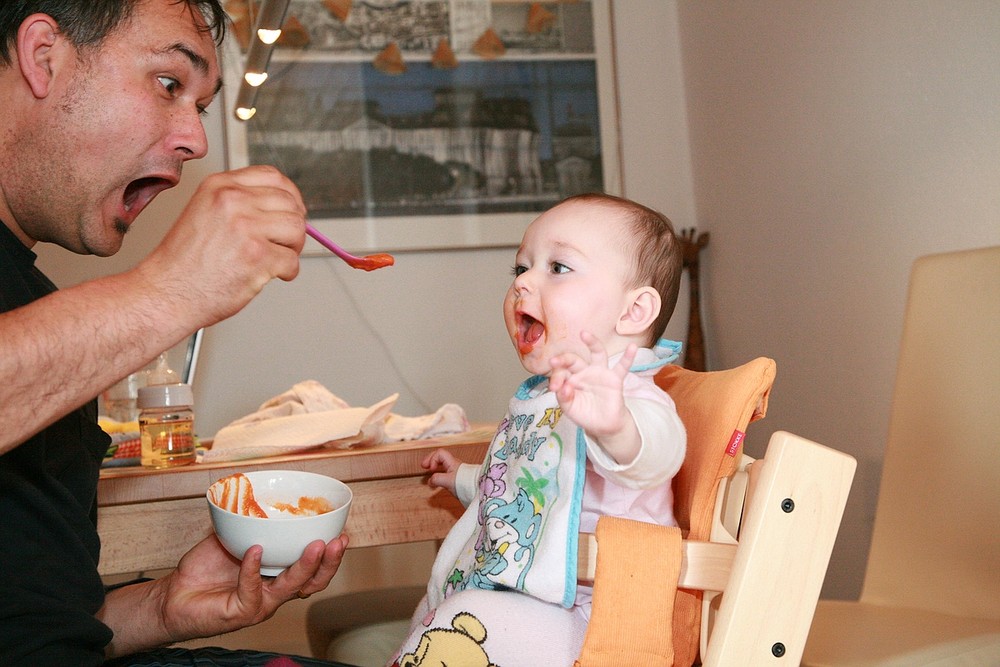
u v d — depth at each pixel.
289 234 0.78
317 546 0.96
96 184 0.91
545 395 1.11
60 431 0.98
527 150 2.87
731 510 0.99
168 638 1.05
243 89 1.68
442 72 2.83
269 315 2.70
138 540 1.22
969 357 1.38
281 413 1.71
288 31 2.72
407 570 2.84
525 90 2.88
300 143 2.72
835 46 2.16
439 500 1.31
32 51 0.85
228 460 1.35
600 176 2.92
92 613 0.94
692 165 2.97
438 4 2.83
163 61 0.90
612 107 2.93
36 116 0.87
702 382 1.07
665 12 3.00
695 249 2.84
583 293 1.09
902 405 1.45
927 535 1.39
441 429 1.56
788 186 2.39
